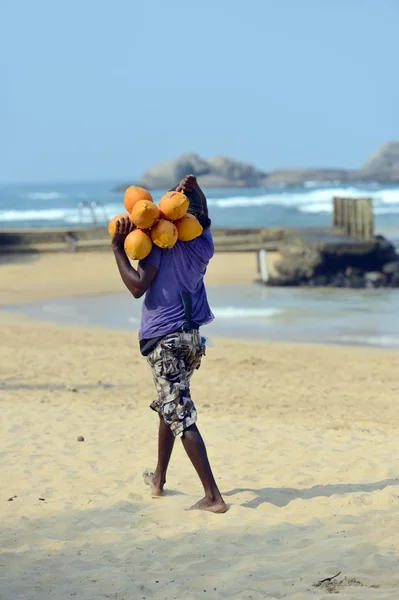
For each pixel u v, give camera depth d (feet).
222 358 77.30
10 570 22.50
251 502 28.94
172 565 22.74
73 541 25.08
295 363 74.84
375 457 36.17
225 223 304.91
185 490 31.12
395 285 149.28
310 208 392.47
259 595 20.27
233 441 40.83
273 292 141.90
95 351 81.10
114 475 33.47
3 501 29.66
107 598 20.47
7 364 72.08
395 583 20.76
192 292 27.89
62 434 42.42
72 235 198.39
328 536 24.68
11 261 178.60
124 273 27.17
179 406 27.55
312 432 43.60
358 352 81.76
